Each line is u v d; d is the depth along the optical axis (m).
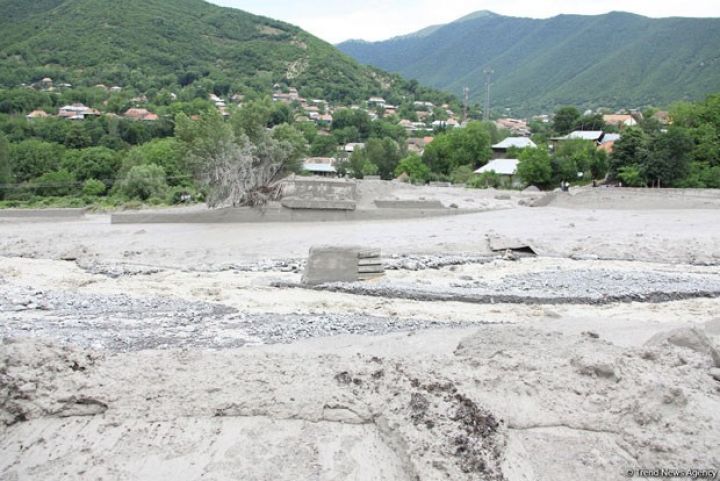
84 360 9.09
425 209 38.78
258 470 7.32
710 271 25.39
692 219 36.25
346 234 32.38
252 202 38.31
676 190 44.22
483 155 81.69
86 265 26.47
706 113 62.22
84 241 31.55
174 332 15.10
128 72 174.25
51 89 153.38
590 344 10.67
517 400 8.49
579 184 62.44
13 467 7.51
